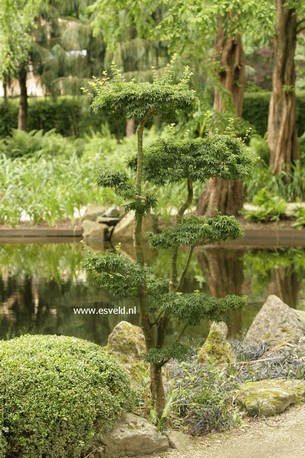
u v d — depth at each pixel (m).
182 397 5.26
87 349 4.75
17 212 18.28
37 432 4.27
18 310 9.62
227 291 10.75
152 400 5.09
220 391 5.35
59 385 4.37
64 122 29.09
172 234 4.96
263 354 6.66
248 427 4.97
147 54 27.06
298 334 6.91
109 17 19.86
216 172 4.99
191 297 4.90
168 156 5.08
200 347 7.50
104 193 18.59
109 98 4.87
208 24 16.38
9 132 29.30
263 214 18.20
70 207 18.27
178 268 12.95
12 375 4.37
